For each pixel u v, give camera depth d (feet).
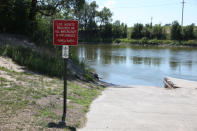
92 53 156.25
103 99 32.68
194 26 337.52
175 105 29.45
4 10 64.08
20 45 55.67
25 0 69.05
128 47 240.73
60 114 21.03
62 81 40.27
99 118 21.85
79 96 31.94
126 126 19.65
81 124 19.51
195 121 21.45
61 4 79.15
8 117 18.06
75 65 62.49
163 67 100.78
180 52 182.29
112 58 129.90
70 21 19.45
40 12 78.07
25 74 37.60
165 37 325.83
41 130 16.74
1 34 60.75
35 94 25.95
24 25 67.31
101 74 80.02
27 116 18.93
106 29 337.11
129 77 76.59
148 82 69.72
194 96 38.01
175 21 307.78
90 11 329.72
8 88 25.99
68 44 19.72
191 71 91.40
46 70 44.57
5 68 37.58
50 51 62.08
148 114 24.04
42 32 68.18
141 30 333.42
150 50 200.44
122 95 38.04
